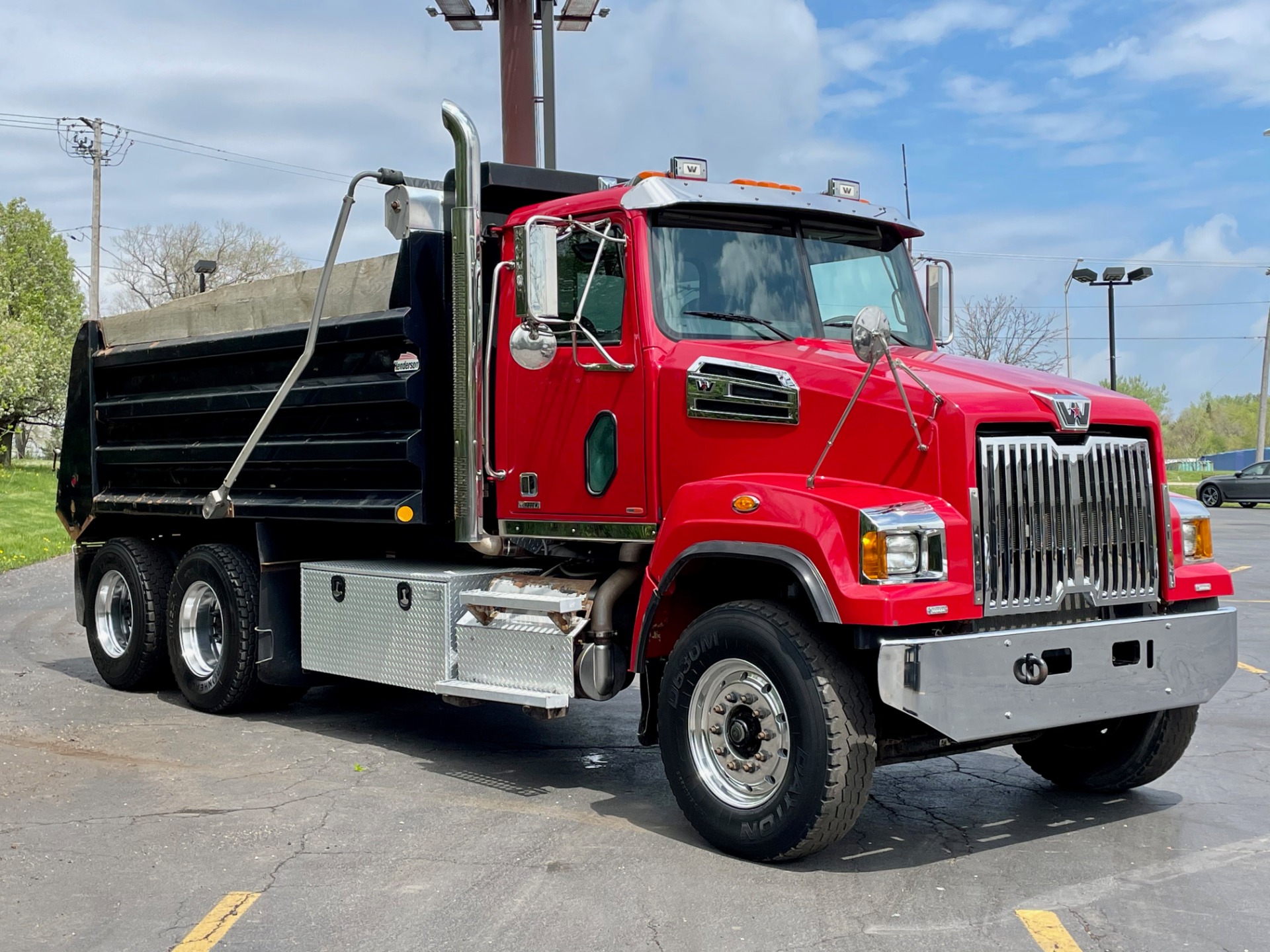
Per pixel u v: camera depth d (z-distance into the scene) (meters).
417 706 8.70
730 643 5.23
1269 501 36.25
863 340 4.91
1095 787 6.25
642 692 5.86
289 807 5.96
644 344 5.86
